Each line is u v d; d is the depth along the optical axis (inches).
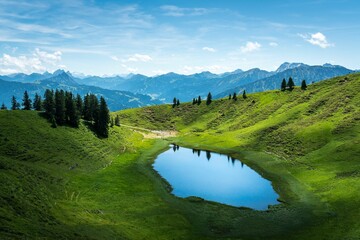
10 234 1393.9
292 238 2170.3
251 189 3348.9
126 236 1974.7
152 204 2819.9
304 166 3909.9
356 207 2522.1
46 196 2338.8
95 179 3467.0
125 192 3122.5
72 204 2438.5
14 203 1840.6
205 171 4165.8
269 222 2469.2
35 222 1708.9
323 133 4653.1
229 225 2406.5
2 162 2625.5
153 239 2050.9
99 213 2407.7
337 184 3102.9
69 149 4079.7
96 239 1739.7
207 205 2849.4
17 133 3853.3
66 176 3250.5
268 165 4291.3
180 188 3385.8
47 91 5017.2
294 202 2918.3
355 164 3499.0
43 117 4749.0
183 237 2161.7
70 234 1692.9
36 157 3435.0
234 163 4628.4
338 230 2199.8
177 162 4736.7
